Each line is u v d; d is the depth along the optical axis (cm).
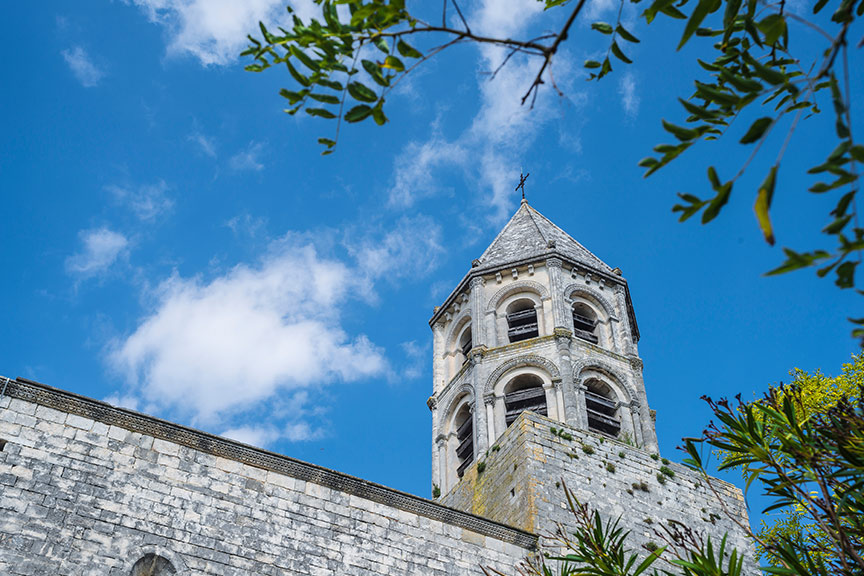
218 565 2077
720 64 969
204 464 2231
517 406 3509
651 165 766
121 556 1977
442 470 3550
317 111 817
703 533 2945
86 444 2112
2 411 2077
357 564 2253
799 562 1202
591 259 4184
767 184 590
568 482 2864
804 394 2388
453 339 4009
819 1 710
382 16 780
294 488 2312
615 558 1412
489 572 2442
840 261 667
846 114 609
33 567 1875
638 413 3469
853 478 1189
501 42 684
